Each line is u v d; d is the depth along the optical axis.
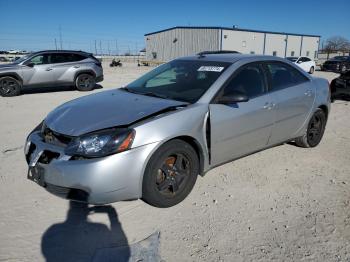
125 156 3.04
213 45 44.31
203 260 2.73
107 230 3.10
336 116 8.27
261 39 48.34
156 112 3.37
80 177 2.97
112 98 3.99
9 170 4.40
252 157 4.94
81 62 13.30
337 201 3.69
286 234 3.07
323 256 2.78
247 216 3.36
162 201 3.39
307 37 55.56
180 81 4.18
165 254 2.79
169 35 48.47
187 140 3.56
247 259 2.74
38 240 2.95
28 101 10.69
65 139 3.21
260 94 4.23
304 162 4.80
